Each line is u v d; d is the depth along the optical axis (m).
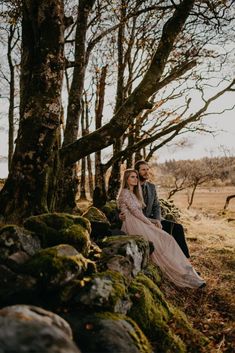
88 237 4.28
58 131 5.45
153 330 3.86
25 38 5.55
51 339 1.86
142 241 5.18
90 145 5.84
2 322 1.97
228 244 10.09
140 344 3.16
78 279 3.55
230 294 5.88
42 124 5.05
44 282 3.29
